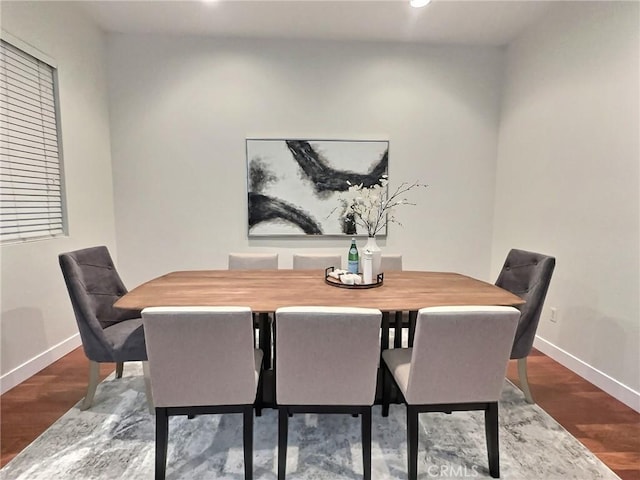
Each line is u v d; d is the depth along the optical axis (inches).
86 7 109.2
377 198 84.5
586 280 95.0
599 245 90.8
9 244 86.6
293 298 70.9
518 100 125.4
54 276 101.7
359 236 137.9
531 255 86.7
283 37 128.3
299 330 52.8
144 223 133.7
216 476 60.2
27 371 92.1
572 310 99.9
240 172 133.6
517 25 118.2
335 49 130.8
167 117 129.9
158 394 55.3
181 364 54.2
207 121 130.9
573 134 99.6
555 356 106.3
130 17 115.2
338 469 61.8
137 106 128.7
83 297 75.8
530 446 68.2
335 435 70.9
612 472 61.6
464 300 70.3
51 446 67.0
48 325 99.4
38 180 97.7
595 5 91.4
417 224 139.8
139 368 99.0
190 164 132.2
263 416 78.0
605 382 88.6
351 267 89.6
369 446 57.7
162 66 127.8
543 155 112.5
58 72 102.8
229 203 134.7
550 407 81.7
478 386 57.2
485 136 137.9
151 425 73.8
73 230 110.0
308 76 131.2
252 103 130.9
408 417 57.7
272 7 108.7
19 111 91.0
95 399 83.3
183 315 51.5
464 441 69.9
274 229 135.7
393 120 134.6
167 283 83.8
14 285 88.2
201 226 135.2
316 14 112.5
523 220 123.1
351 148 133.7
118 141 129.4
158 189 132.5
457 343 54.2
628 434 72.1
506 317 53.2
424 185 138.2
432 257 142.0
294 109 131.8
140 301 68.4
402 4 106.8
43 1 96.6
